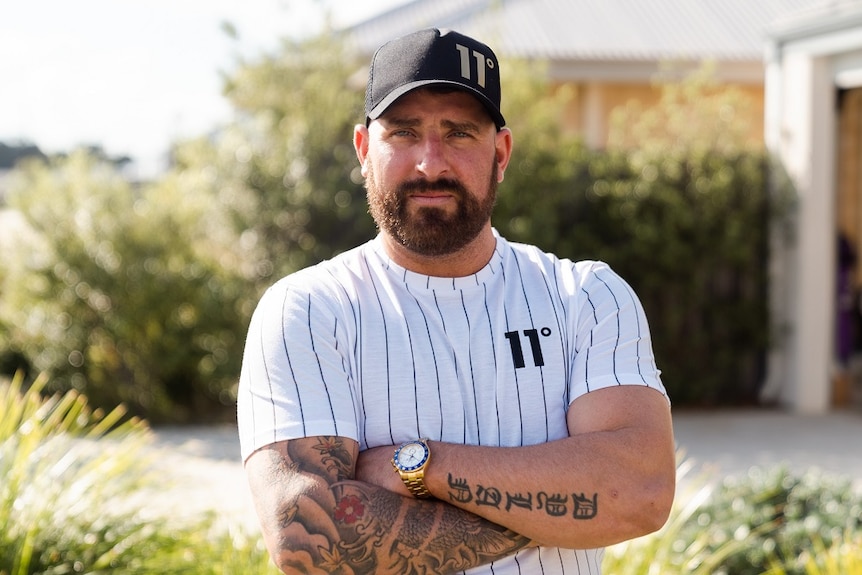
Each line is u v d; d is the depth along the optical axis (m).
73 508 3.88
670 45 12.17
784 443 8.10
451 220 2.09
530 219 9.05
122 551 3.78
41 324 9.19
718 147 9.52
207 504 5.37
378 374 2.08
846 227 10.31
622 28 12.59
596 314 2.19
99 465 4.19
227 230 9.34
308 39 9.29
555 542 2.00
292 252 9.06
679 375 9.66
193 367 9.22
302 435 2.02
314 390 2.05
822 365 9.40
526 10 13.05
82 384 9.14
